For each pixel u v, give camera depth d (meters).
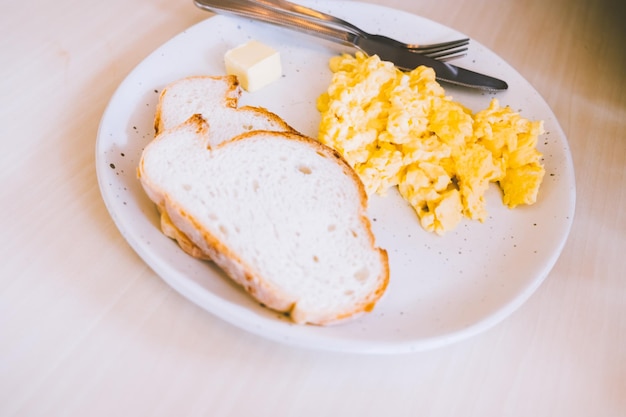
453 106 0.38
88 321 0.31
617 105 0.44
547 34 0.48
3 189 0.35
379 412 0.30
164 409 0.29
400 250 0.34
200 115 0.35
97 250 0.33
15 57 0.41
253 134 0.35
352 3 0.45
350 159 0.37
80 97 0.39
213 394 0.30
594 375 0.32
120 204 0.32
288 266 0.32
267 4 0.43
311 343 0.29
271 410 0.30
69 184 0.35
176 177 0.33
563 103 0.43
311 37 0.44
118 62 0.42
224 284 0.32
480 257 0.34
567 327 0.33
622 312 0.34
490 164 0.37
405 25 0.45
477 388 0.31
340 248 0.33
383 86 0.39
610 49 0.48
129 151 0.36
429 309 0.32
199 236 0.31
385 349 0.30
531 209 0.36
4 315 0.31
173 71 0.40
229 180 0.34
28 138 0.37
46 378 0.29
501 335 0.33
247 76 0.39
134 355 0.30
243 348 0.31
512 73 0.42
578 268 0.35
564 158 0.37
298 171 0.35
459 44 0.43
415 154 0.37
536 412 0.31
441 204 0.35
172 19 0.45
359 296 0.31
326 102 0.40
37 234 0.33
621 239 0.37
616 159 0.41
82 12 0.45
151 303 0.32
